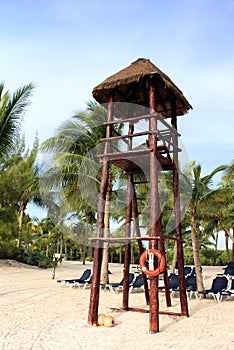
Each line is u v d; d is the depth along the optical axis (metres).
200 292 11.39
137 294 12.32
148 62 8.72
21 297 10.71
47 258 24.38
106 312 8.56
